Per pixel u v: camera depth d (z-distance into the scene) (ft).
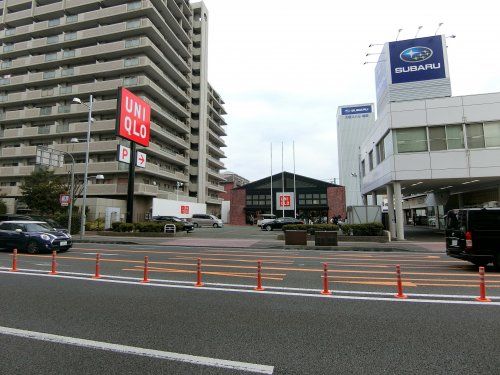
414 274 32.01
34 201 100.07
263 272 32.73
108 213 95.14
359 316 17.87
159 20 150.10
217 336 14.75
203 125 198.08
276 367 11.72
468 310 19.08
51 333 15.14
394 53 83.25
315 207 167.63
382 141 83.05
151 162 146.92
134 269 34.12
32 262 38.63
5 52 163.53
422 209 151.94
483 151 66.90
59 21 155.74
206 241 71.51
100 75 146.20
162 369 11.57
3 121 153.28
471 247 33.47
